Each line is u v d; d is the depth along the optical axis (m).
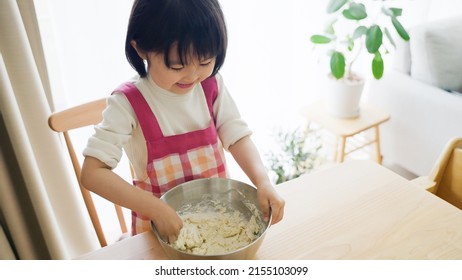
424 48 1.74
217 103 0.87
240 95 1.83
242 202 0.77
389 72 1.92
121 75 1.45
